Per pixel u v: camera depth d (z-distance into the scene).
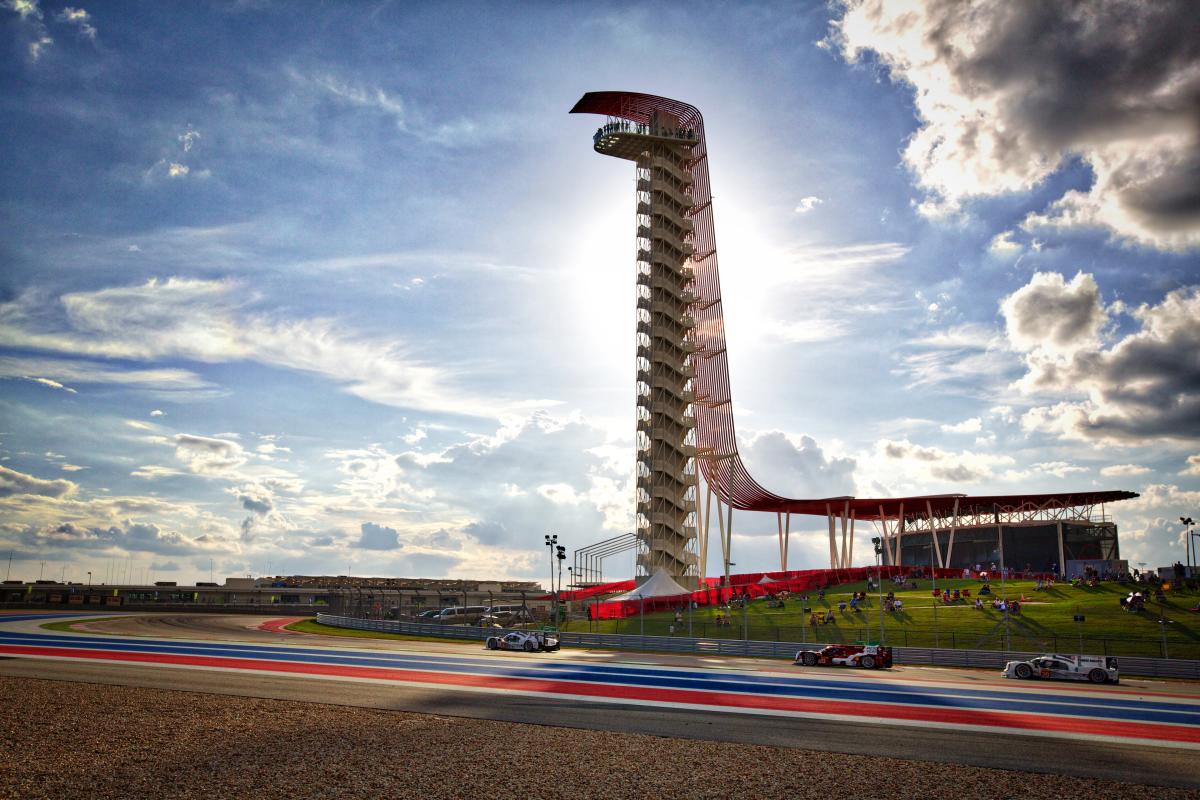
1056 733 24.56
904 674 40.91
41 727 23.62
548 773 19.39
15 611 90.62
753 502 108.19
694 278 102.00
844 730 24.80
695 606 74.19
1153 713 28.31
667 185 102.06
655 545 91.75
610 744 22.56
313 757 20.61
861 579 87.81
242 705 28.00
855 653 43.97
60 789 17.61
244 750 21.28
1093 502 97.69
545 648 52.75
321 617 81.88
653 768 19.97
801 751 21.91
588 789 18.17
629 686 34.00
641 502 94.94
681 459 96.50
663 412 95.31
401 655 46.91
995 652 46.41
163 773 18.98
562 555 77.50
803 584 82.69
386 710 27.50
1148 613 54.84
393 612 95.12
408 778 18.78
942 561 106.56
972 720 26.62
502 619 79.75
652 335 97.88
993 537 102.44
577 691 32.47
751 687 34.03
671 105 104.50
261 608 107.69
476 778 18.88
